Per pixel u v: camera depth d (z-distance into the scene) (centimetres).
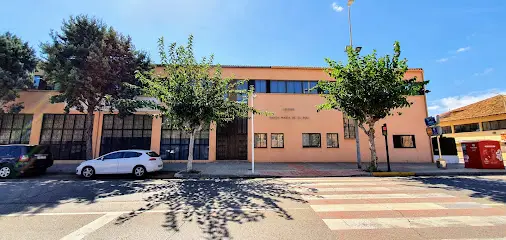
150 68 1486
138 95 1520
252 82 1817
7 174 1073
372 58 1184
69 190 825
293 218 514
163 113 1268
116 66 1345
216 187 880
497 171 1231
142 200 683
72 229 454
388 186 880
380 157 1789
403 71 1168
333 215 533
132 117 1697
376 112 1202
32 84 1521
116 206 619
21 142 1584
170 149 1702
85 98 1345
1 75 1220
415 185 896
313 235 421
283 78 1842
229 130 1772
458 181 986
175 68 1212
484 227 455
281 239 405
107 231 443
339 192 778
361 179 1063
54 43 1275
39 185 915
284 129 1780
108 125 1670
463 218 509
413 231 438
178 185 927
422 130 1825
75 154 1609
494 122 2445
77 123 1648
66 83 1232
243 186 898
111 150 1642
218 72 1278
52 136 1617
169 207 607
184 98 1150
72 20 1311
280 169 1374
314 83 1862
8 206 618
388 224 475
